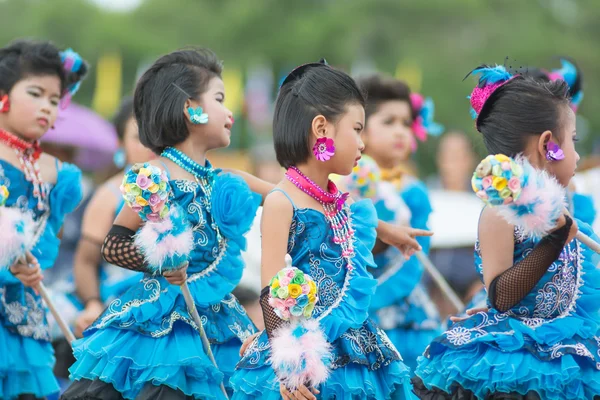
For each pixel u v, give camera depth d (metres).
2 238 11.25
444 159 25.80
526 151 10.52
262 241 10.40
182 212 10.82
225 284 11.27
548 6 76.69
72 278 17.17
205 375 10.81
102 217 15.96
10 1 89.69
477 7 72.44
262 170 23.86
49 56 13.12
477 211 20.61
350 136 10.49
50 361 12.98
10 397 12.48
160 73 11.38
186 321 10.85
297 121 10.52
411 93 16.38
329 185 10.86
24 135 12.98
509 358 10.17
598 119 67.94
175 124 11.21
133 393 10.60
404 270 15.55
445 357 10.52
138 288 11.05
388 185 15.39
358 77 16.12
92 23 77.38
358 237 10.84
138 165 10.43
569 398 10.25
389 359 10.48
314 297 9.77
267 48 73.62
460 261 19.70
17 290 12.61
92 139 28.27
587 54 70.38
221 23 76.56
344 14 73.31
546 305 10.53
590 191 18.73
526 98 10.55
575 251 10.82
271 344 9.92
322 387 10.08
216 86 11.48
